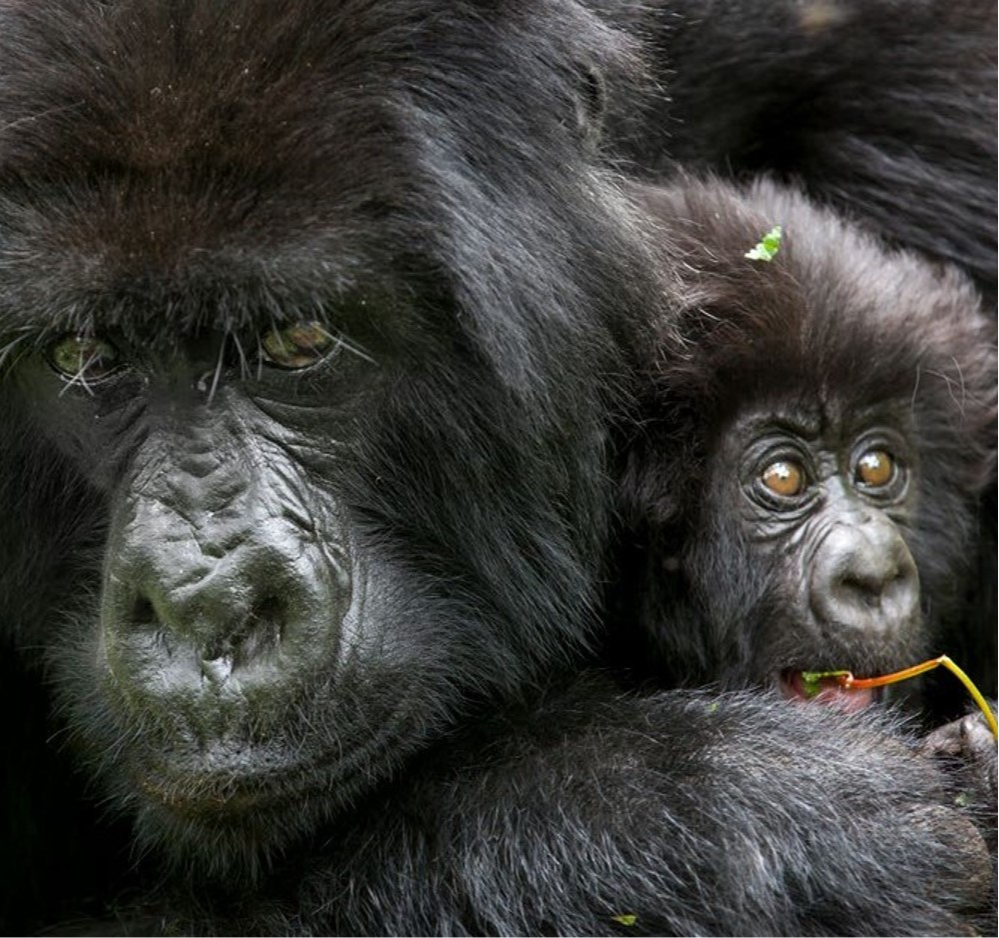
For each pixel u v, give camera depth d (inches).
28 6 299.9
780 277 393.1
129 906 361.4
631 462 375.2
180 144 287.4
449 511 328.2
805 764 330.3
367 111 294.2
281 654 293.3
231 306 290.2
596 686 354.6
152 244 285.7
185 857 340.5
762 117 461.7
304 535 301.6
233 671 289.6
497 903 317.4
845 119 464.1
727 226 398.6
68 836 427.2
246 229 287.0
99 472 319.0
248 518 296.0
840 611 379.2
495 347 309.9
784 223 411.2
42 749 411.5
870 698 382.3
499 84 314.8
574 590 346.0
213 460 299.1
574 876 317.1
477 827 325.4
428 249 299.4
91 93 290.2
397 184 294.8
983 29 464.4
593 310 334.6
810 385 387.9
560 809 323.9
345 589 307.6
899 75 461.4
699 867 314.7
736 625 386.6
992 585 451.2
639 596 390.0
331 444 312.0
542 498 334.6
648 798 323.0
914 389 399.5
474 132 309.1
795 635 383.6
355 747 304.8
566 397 329.7
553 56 327.3
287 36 294.7
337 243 290.4
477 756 338.3
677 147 450.6
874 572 379.9
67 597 343.3
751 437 387.2
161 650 289.7
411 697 317.7
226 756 288.8
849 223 442.3
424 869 324.5
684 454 382.6
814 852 317.4
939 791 339.3
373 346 310.2
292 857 336.5
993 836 344.8
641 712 343.9
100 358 307.4
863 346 391.2
